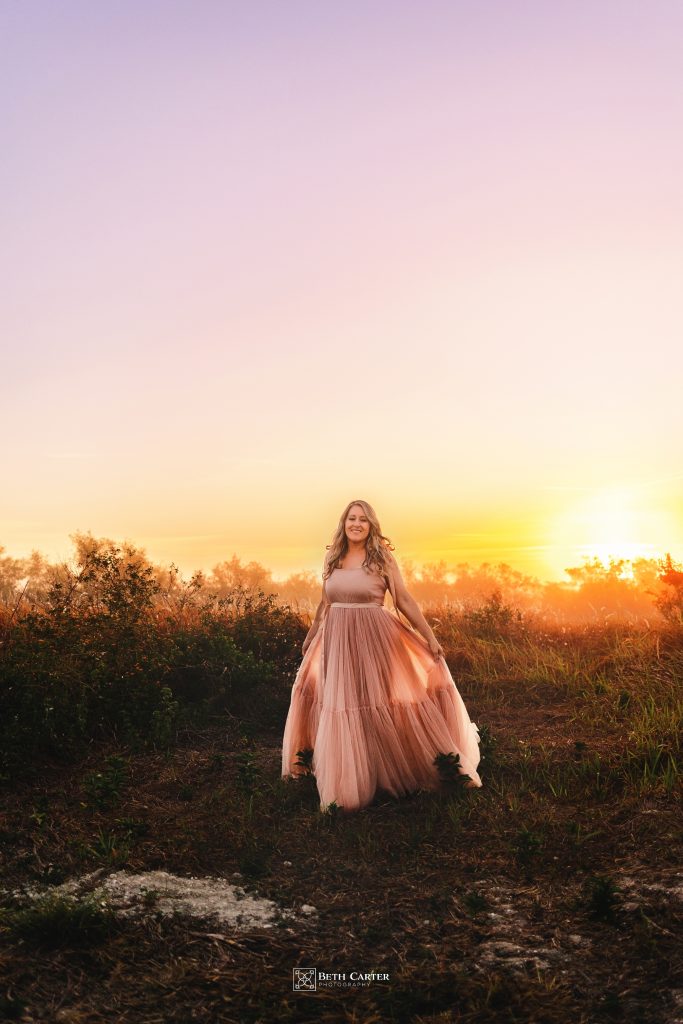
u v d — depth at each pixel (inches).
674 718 255.3
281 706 313.7
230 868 176.1
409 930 147.6
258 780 235.3
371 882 168.2
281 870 174.9
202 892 162.9
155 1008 121.6
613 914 146.2
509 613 458.3
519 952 137.6
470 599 505.4
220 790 225.5
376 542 230.8
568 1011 119.5
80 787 227.5
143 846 185.6
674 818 190.9
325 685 220.2
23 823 197.5
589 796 211.2
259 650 375.9
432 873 171.5
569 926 145.8
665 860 170.4
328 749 211.5
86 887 161.8
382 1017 120.1
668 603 415.2
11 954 134.0
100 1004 122.0
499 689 342.3
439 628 449.1
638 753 231.3
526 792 216.8
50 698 259.8
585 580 630.5
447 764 216.1
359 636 222.8
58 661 282.5
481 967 133.6
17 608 340.2
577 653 378.9
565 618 478.0
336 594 228.1
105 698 281.1
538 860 174.2
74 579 335.6
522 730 284.8
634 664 338.6
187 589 411.2
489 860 176.9
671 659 334.6
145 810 210.8
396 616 235.1
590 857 175.0
